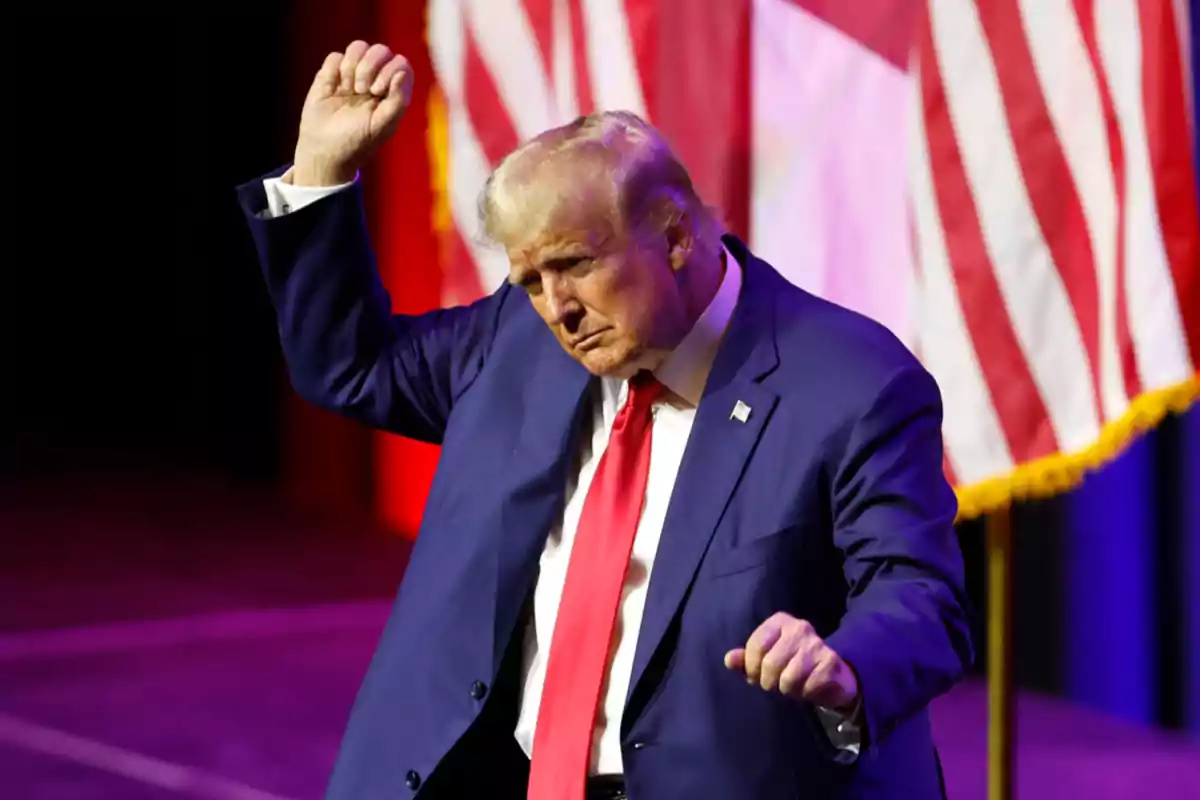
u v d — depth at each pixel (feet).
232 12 103.65
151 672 69.21
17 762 57.52
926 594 21.07
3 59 119.65
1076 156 31.24
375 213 85.15
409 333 26.27
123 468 117.08
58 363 129.90
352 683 67.77
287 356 26.11
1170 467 61.00
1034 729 61.67
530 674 24.03
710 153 34.40
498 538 23.91
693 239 22.56
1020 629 66.54
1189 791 54.95
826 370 22.58
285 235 25.14
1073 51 31.09
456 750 23.90
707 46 34.40
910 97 32.65
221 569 88.28
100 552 92.27
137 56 112.68
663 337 22.44
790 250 33.96
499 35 37.60
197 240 113.80
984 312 32.01
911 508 21.75
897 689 20.07
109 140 116.98
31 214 124.16
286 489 109.09
